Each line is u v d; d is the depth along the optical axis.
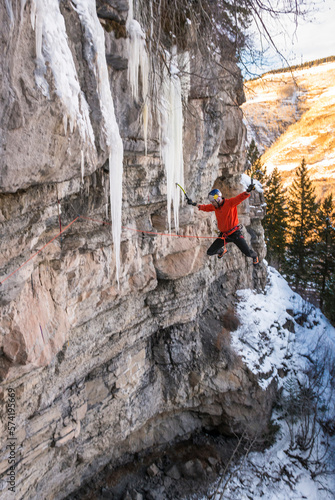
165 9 5.37
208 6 5.46
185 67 6.30
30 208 3.82
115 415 9.04
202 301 11.86
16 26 2.58
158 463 10.65
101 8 4.13
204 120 7.77
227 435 11.73
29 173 3.17
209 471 10.57
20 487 6.54
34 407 6.49
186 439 11.62
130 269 7.69
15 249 4.00
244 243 6.52
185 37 5.81
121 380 9.03
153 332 10.00
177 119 6.22
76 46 3.51
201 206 6.60
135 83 4.91
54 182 3.68
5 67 2.57
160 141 5.95
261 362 12.34
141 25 4.98
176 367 10.77
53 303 5.88
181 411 11.48
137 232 7.64
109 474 10.03
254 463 10.97
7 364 5.00
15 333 4.80
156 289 9.69
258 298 15.39
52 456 7.43
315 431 12.23
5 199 3.44
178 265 9.45
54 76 2.94
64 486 8.48
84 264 6.36
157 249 8.50
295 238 26.69
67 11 3.36
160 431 11.13
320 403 13.04
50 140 3.15
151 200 7.36
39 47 2.78
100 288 7.07
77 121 3.36
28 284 5.16
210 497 9.82
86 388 8.32
